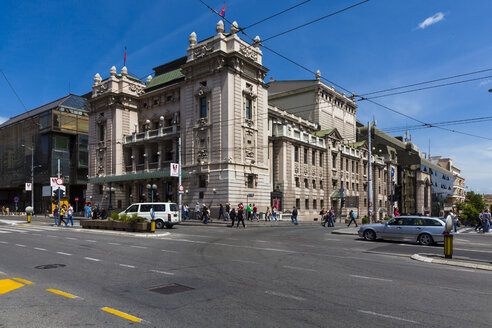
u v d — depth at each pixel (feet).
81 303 23.18
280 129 152.87
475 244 62.34
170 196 144.36
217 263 38.50
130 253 45.96
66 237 67.05
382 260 41.83
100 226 84.28
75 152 201.26
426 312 21.58
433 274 33.30
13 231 81.71
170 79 159.02
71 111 201.16
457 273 33.94
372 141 257.96
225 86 127.24
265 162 141.38
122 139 162.81
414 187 283.18
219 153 126.72
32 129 207.82
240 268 35.63
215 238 65.77
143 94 164.55
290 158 154.71
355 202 134.31
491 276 32.68
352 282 29.55
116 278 30.91
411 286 28.25
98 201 168.45
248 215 122.52
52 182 105.19
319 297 24.84
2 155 232.73
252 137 135.54
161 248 51.06
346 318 20.42
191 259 41.19
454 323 19.69
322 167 179.73
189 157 136.67
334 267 36.58
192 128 136.46
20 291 26.30
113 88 163.63
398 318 20.45
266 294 25.63
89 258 41.88
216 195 125.49
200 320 19.94
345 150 198.80
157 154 153.17
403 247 55.83
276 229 92.38
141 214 89.76
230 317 20.49
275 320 20.01
